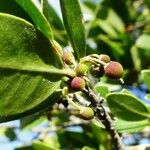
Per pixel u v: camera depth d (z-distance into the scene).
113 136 0.20
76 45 0.20
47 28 0.18
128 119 0.24
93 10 0.40
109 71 0.19
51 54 0.19
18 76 0.18
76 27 0.20
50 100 0.19
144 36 0.37
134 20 0.39
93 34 0.36
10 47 0.17
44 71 0.18
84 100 0.20
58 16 0.26
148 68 0.36
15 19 0.17
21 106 0.18
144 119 0.24
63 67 0.19
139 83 0.35
